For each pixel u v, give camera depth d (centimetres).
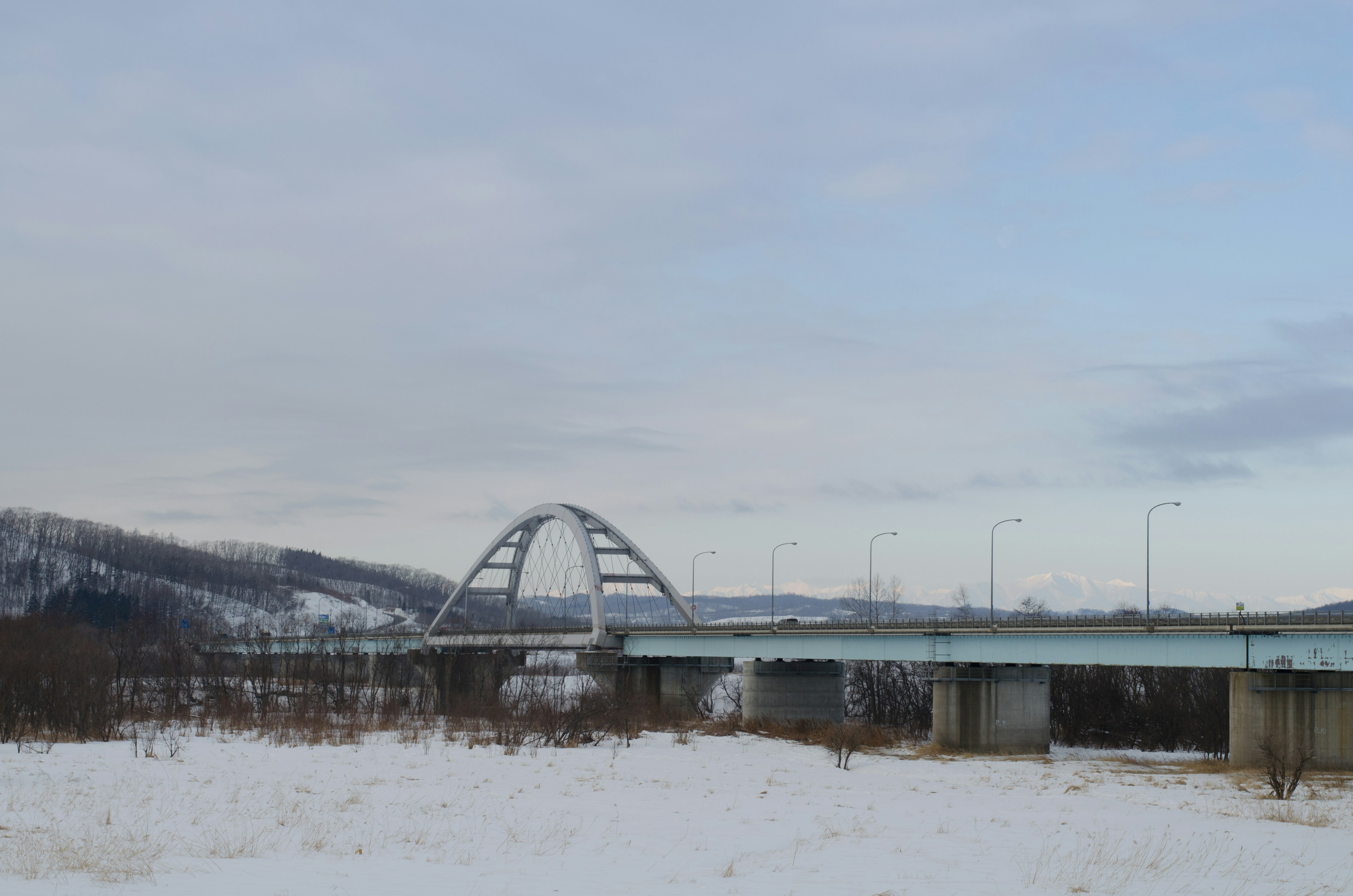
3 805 3872
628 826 3769
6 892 2241
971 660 8419
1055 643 7806
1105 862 3066
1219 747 9125
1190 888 2645
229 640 16625
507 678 13300
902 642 8906
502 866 2866
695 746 8362
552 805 4291
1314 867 3019
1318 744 6631
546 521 15250
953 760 7762
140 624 17800
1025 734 8350
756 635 10462
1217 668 8281
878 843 3444
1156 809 4747
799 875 2791
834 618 14688
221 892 2302
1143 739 9731
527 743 7594
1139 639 7344
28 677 8538
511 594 16012
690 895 2445
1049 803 4944
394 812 3938
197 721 9356
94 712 7875
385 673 13362
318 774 5222
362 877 2586
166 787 4509
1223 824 4106
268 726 8625
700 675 12225
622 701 10331
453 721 9519
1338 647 6297
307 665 12456
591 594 12744
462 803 4266
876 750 8500
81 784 4572
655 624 13188
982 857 3164
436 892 2389
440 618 15262
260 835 3294
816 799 4944
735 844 3384
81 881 2391
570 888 2519
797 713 10538
